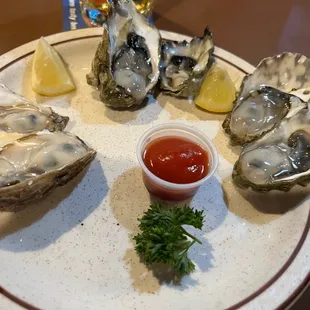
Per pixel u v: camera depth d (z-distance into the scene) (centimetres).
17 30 31
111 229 22
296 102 26
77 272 20
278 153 25
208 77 28
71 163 22
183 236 20
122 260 21
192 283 20
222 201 24
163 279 20
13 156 23
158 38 29
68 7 33
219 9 36
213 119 28
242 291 20
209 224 23
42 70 27
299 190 24
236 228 23
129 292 20
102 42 27
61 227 22
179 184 22
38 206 22
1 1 33
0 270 20
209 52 28
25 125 24
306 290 22
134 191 24
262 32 34
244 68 30
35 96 27
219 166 25
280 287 20
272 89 27
